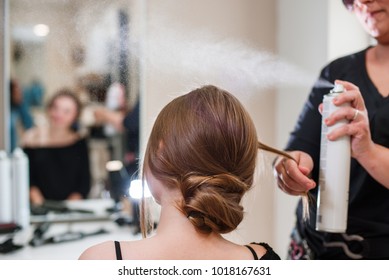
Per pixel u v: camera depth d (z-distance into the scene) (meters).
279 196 1.74
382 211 1.02
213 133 0.69
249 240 1.75
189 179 0.69
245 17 1.67
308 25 1.64
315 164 1.11
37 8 1.65
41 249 1.41
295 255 1.14
